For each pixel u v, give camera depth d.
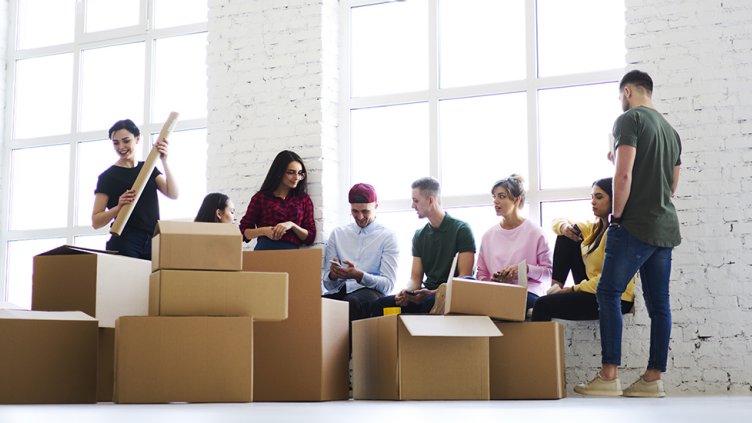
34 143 6.78
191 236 3.65
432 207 5.24
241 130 5.95
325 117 5.83
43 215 6.75
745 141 4.85
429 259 5.27
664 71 5.01
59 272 4.05
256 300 3.71
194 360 3.60
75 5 6.79
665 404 3.23
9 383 3.62
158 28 6.49
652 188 4.05
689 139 4.93
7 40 6.93
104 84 6.65
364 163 5.97
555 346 4.20
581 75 5.46
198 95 6.36
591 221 4.82
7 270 6.77
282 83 5.89
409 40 5.94
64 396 3.71
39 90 6.86
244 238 5.55
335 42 6.00
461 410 2.85
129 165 5.45
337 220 5.88
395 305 4.98
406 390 3.99
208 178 5.99
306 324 4.18
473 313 4.12
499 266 5.08
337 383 4.34
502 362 4.25
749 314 4.76
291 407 3.20
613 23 5.46
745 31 4.91
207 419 2.32
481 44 5.77
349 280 5.32
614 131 4.11
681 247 4.89
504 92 5.64
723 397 4.11
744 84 4.88
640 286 4.91
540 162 5.54
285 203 5.59
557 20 5.59
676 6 5.02
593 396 4.40
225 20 6.07
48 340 3.71
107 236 6.51
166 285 3.60
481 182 5.68
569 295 4.53
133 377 3.56
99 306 4.00
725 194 4.85
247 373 3.64
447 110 5.82
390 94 5.91
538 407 3.05
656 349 4.14
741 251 4.80
